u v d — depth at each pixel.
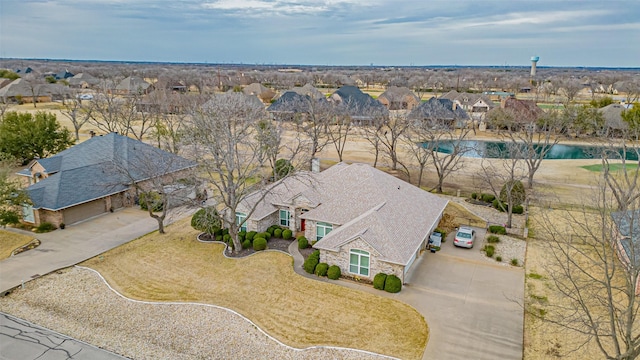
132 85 125.62
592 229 36.41
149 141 72.69
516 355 21.08
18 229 36.44
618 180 47.78
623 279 28.16
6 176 36.12
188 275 28.89
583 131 79.69
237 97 66.69
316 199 35.22
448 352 21.19
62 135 57.78
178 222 38.78
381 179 36.19
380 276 26.98
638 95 126.12
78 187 38.81
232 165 32.25
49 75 191.38
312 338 22.20
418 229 31.55
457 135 82.81
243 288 27.12
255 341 21.98
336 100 93.62
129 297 26.11
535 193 47.34
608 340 22.25
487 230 37.66
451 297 26.31
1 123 55.84
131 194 42.91
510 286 27.78
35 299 25.69
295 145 70.56
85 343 21.58
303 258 31.33
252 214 33.97
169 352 21.05
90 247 33.22
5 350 20.83
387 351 21.20
